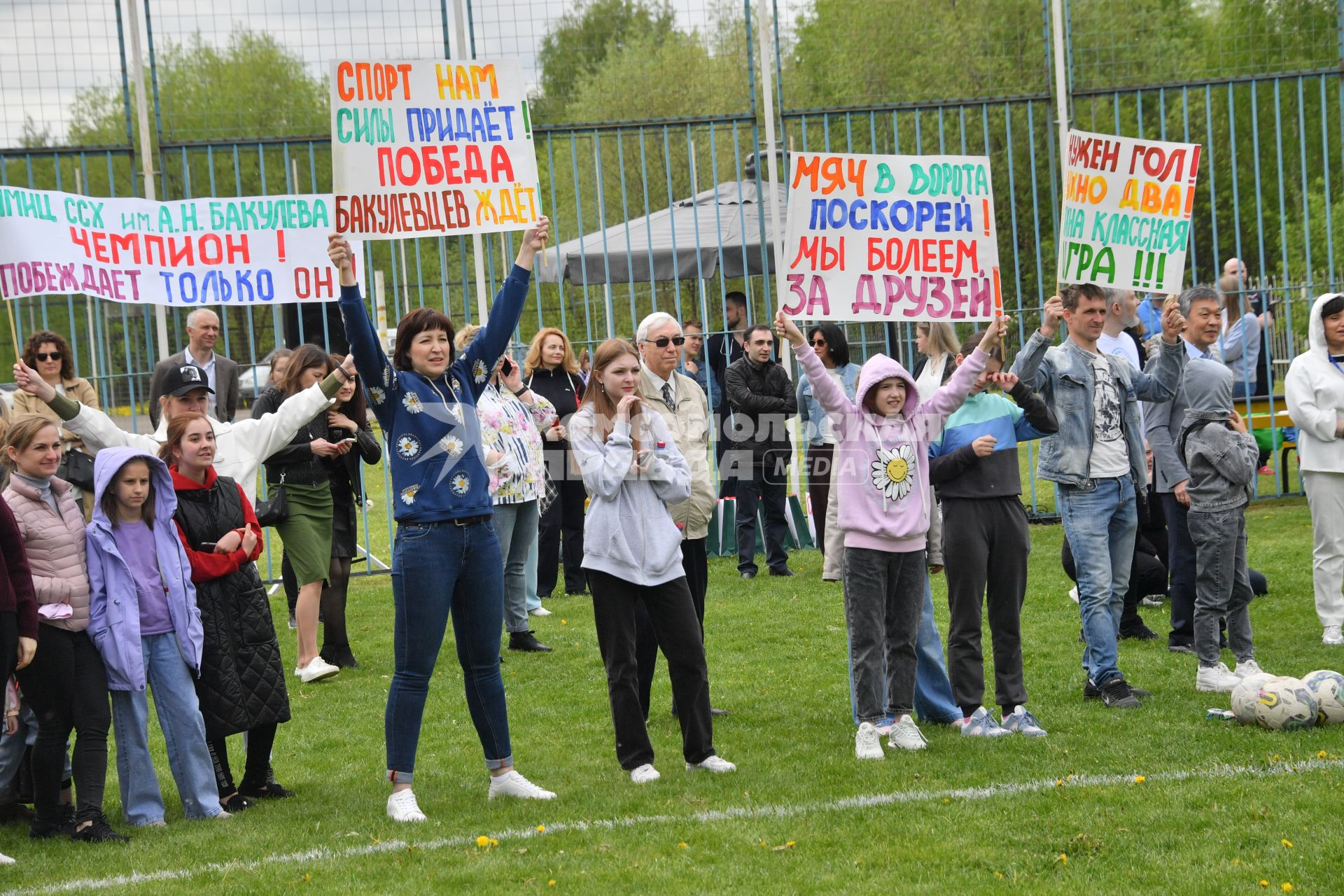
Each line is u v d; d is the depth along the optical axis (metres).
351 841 7.96
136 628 8.51
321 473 12.64
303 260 14.20
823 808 8.13
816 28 21.22
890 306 10.05
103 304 17.91
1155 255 11.07
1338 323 12.05
